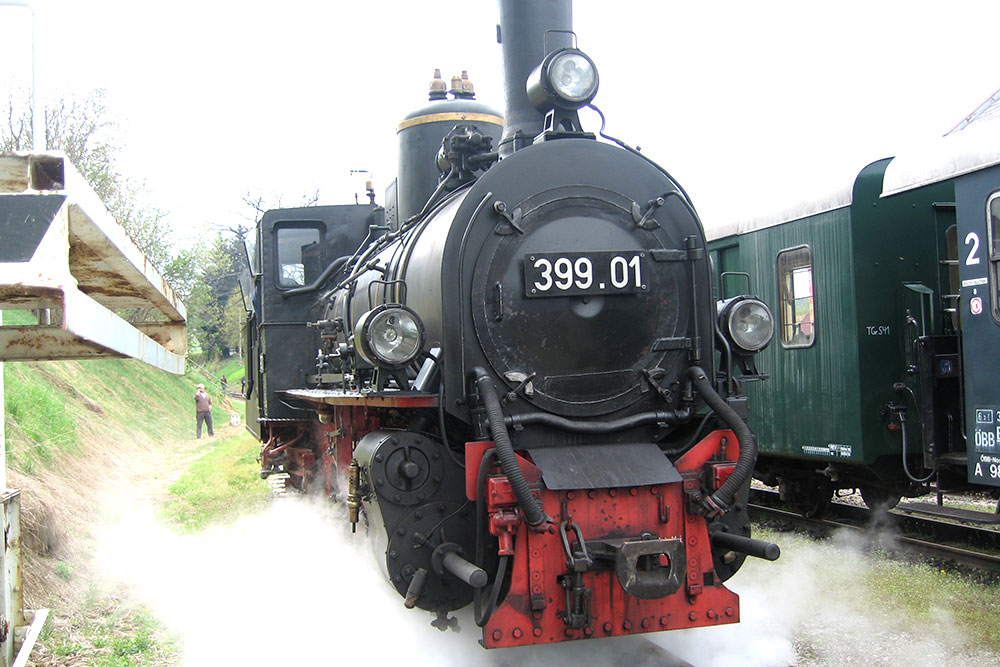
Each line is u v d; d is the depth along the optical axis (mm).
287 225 9305
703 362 5059
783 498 9438
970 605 5629
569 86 5121
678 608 4496
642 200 5023
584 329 4809
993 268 6508
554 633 4316
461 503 4762
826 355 8242
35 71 4383
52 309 2494
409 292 5547
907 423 7805
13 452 8703
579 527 4406
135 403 21750
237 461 15766
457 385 4645
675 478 4566
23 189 2521
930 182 7105
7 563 4484
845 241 7953
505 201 4758
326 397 5996
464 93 8016
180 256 31797
